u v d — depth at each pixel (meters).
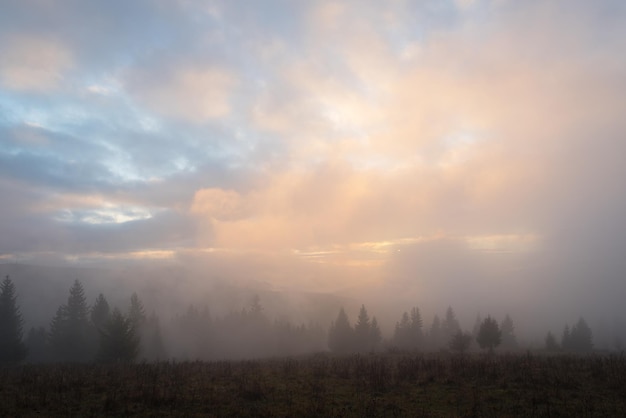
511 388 15.54
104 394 15.37
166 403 13.85
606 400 13.73
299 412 12.73
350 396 14.98
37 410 13.08
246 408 13.16
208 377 18.97
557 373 17.77
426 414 12.55
